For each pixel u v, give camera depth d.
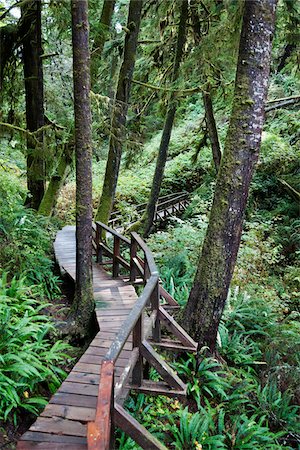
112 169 9.21
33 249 6.89
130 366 3.37
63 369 4.32
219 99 8.45
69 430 2.94
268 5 4.35
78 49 4.62
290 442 4.30
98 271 7.55
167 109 8.96
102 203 9.32
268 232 10.97
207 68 7.35
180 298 6.25
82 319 5.09
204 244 4.95
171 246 8.71
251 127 4.56
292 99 10.11
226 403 4.47
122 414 2.85
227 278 4.89
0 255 5.94
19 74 9.71
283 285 8.70
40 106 9.55
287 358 5.50
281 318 6.93
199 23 8.47
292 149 12.88
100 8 11.59
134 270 6.63
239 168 4.63
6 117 9.66
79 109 4.75
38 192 10.22
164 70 9.80
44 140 8.47
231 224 4.75
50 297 6.23
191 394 4.46
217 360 5.00
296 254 10.12
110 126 8.41
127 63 8.70
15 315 4.21
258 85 4.50
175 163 18.58
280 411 4.52
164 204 15.69
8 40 8.87
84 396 3.39
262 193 12.93
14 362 3.55
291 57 8.65
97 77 10.03
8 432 3.16
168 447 3.69
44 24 10.34
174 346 4.62
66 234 10.30
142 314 3.64
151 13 9.86
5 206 6.84
